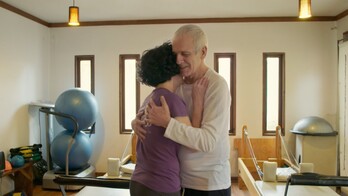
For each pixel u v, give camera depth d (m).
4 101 3.78
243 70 4.50
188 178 1.21
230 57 4.57
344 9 4.05
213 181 1.20
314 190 2.63
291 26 4.44
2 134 3.74
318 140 3.93
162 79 1.11
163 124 1.04
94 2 3.74
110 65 4.70
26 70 4.23
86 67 4.84
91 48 4.73
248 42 4.47
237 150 4.49
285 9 4.06
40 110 4.01
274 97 4.59
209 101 1.16
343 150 4.00
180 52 1.14
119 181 1.37
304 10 2.46
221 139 1.19
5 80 3.79
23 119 4.16
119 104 4.69
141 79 1.15
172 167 1.06
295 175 1.20
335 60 4.38
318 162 3.93
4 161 3.32
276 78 4.57
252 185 3.00
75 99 3.96
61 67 4.82
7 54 3.83
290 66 4.45
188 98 1.25
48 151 4.34
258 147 4.37
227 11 4.16
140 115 1.17
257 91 4.49
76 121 3.72
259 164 3.97
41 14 4.30
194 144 1.05
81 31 4.75
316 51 4.42
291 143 4.47
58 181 1.45
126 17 4.48
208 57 4.51
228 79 4.58
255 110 4.50
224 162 1.24
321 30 4.40
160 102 1.07
